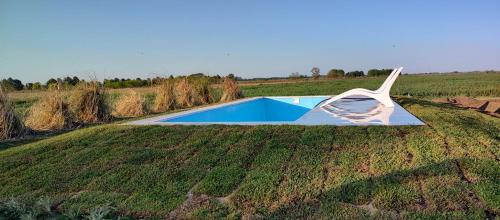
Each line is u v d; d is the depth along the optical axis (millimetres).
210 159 4977
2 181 4660
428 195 3635
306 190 3920
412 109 9039
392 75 9086
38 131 8555
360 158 4703
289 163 4676
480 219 3174
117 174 4656
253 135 5930
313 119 7297
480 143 5152
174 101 13414
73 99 10391
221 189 4086
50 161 5289
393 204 3518
